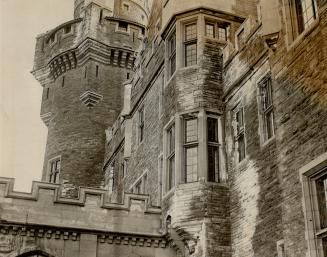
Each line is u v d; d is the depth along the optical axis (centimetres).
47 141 2966
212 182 1467
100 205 1595
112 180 2597
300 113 1098
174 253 1580
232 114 1523
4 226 1492
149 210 1622
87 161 2817
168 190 1591
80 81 3000
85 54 3020
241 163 1421
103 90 2988
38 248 1500
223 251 1399
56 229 1532
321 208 1026
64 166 2814
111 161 2661
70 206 1570
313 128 1046
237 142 1479
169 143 1641
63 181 2769
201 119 1532
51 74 3144
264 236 1250
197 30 1656
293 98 1134
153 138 1934
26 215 1520
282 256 1170
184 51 1670
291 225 1071
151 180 1875
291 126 1124
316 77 1059
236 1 1711
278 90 1202
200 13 1669
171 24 1728
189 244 1428
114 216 1593
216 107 1562
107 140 2820
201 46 1627
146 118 2078
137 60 2358
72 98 2981
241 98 1482
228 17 1680
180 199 1472
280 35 1222
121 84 3041
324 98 1023
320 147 1016
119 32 3117
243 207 1374
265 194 1275
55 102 3044
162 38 1828
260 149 1334
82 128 2888
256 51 1418
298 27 1187
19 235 1502
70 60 3064
